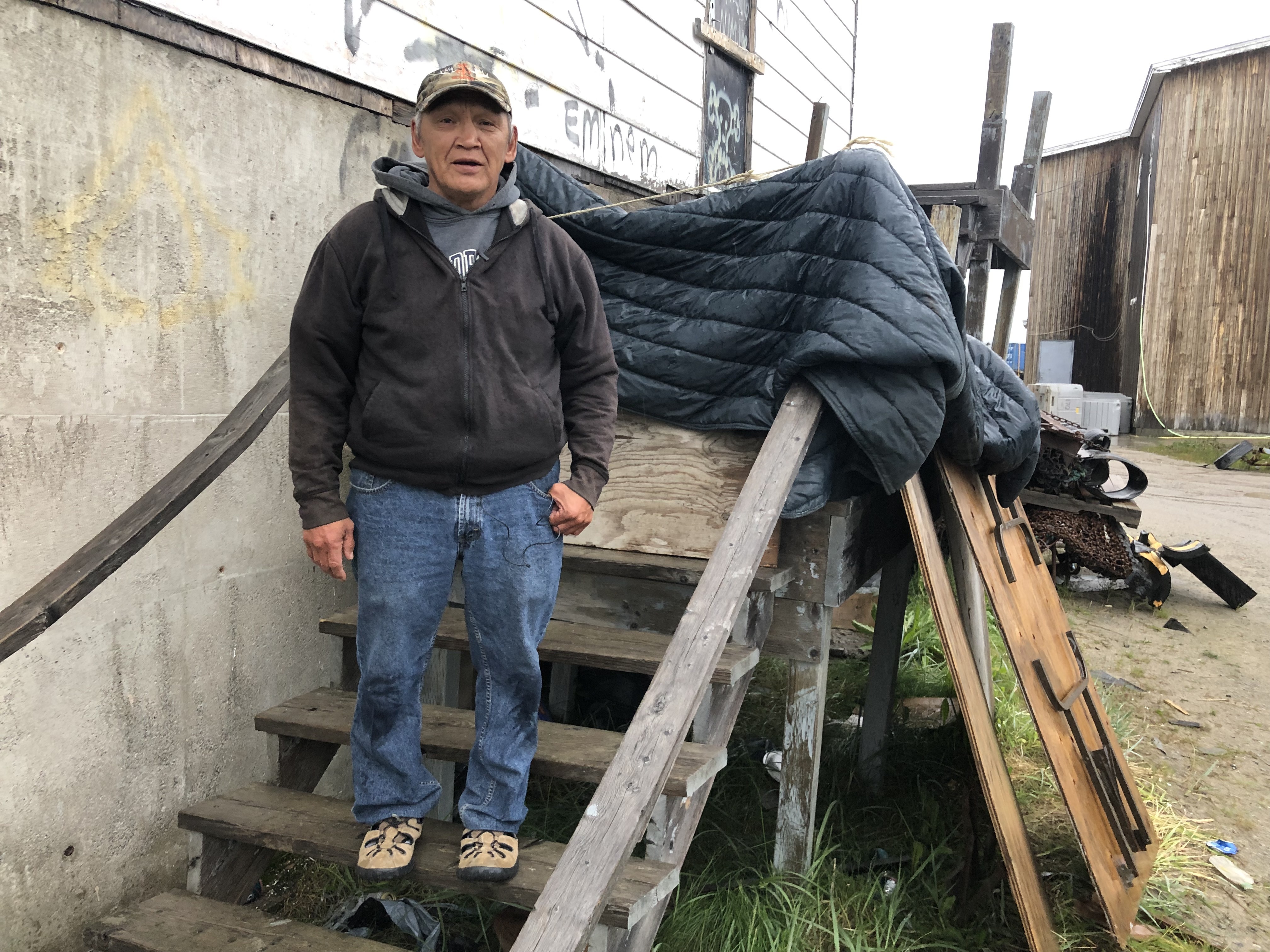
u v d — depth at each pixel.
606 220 3.12
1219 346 17.12
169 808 2.52
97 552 1.77
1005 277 8.54
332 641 3.12
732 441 2.89
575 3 4.35
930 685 4.87
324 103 2.87
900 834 3.49
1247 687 5.10
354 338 1.87
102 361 2.23
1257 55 16.25
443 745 2.43
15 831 2.11
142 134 2.28
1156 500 10.68
